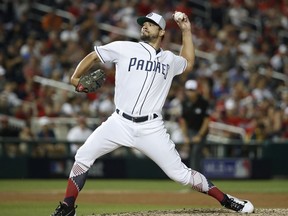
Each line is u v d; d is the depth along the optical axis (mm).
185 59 29438
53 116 64438
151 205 41156
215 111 68938
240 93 71500
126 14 82000
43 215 35531
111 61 28312
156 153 28297
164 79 28359
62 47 75250
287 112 69500
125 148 65438
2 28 76875
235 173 64875
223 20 91125
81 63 28188
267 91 75000
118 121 28219
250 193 49781
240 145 65062
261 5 94750
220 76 75000
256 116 68000
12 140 63031
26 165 63500
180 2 91000
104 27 80250
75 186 28656
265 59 82875
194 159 50969
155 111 28219
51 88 66812
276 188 55125
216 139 67438
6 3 80000
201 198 45969
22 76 70438
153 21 28156
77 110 65812
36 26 80125
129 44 28203
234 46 82812
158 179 65125
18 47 73625
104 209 38375
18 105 64500
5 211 37562
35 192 50531
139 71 27875
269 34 89062
